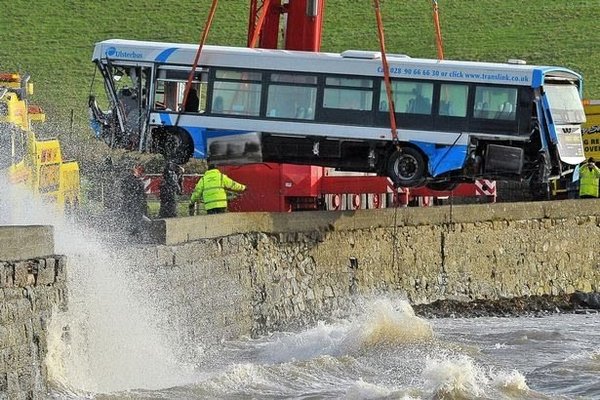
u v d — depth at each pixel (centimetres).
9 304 5772
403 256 11369
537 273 12631
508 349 9475
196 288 8762
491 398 7250
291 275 10206
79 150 12612
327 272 10606
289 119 11425
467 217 11988
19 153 9638
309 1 12556
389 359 8375
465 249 11944
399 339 8819
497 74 11256
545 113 11281
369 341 8688
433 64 11312
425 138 11281
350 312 10744
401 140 11300
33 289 6053
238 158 11506
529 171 11350
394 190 11494
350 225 10838
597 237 13262
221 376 7494
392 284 11250
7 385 5681
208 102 11556
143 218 8675
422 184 11331
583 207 13162
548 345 9712
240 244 9631
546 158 11288
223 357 8638
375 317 8938
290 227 10262
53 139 11094
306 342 8856
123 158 12169
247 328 9600
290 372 7781
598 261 13262
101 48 11788
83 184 12169
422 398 7200
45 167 10688
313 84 11412
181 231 8681
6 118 9906
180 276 8506
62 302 6381
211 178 10169
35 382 6019
